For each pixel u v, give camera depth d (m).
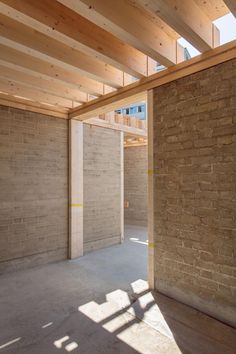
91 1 1.80
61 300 2.70
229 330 2.13
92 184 4.72
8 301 2.69
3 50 2.51
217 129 2.31
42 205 3.92
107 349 1.92
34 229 3.82
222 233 2.27
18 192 3.65
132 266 3.81
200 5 2.13
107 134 5.05
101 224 4.86
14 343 2.00
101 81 3.05
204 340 2.01
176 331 2.13
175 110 2.67
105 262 4.01
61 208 4.17
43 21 1.97
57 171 4.12
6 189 3.53
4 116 3.53
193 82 2.50
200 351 1.89
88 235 4.62
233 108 2.21
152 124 2.91
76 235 4.28
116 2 1.99
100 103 3.60
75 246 4.26
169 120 2.73
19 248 3.65
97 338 2.05
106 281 3.22
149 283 2.95
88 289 2.98
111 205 5.08
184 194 2.58
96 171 4.80
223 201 2.27
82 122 4.41
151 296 2.75
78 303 2.63
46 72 2.85
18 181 3.65
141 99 3.27
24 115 3.74
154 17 2.32
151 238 2.92
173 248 2.68
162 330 2.15
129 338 2.05
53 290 2.95
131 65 2.72
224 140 2.27
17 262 3.62
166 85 2.76
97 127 4.85
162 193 2.80
